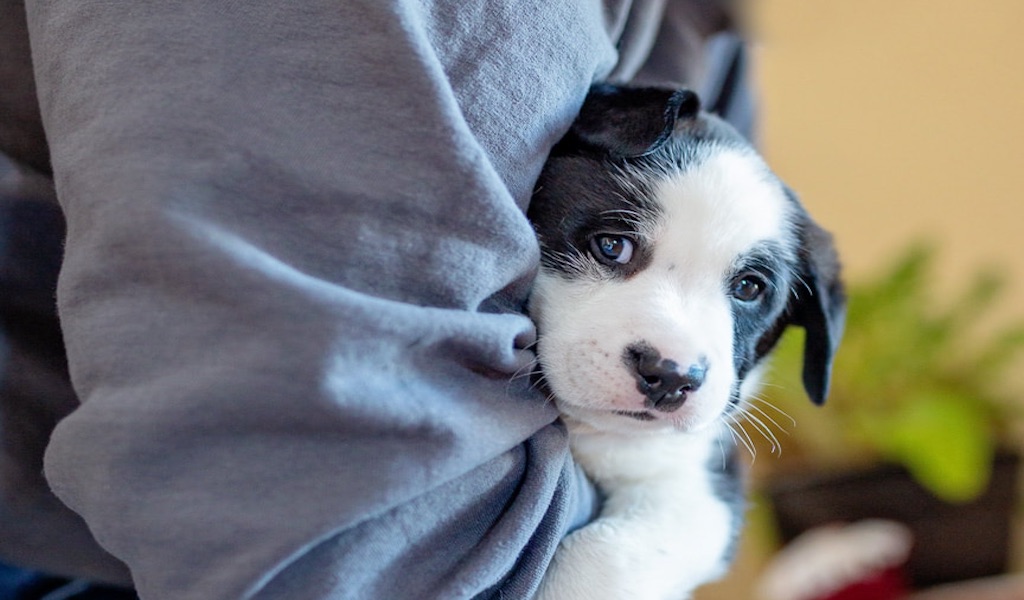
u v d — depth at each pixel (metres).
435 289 0.75
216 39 0.73
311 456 0.68
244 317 0.66
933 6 2.44
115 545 0.69
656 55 1.39
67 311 0.72
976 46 2.46
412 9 0.77
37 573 0.98
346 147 0.72
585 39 0.93
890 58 2.50
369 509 0.68
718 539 1.19
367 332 0.67
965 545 2.30
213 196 0.69
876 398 2.33
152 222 0.67
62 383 0.89
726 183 1.13
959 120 2.53
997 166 2.54
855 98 2.56
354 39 0.74
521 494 0.82
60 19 0.77
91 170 0.70
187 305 0.67
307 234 0.71
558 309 1.06
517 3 0.86
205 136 0.70
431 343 0.73
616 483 1.21
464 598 0.76
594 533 1.09
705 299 1.10
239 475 0.67
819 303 1.30
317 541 0.67
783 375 2.03
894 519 2.27
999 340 2.42
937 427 2.22
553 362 1.02
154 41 0.73
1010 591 2.33
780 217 1.20
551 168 1.10
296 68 0.73
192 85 0.71
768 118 2.60
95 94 0.73
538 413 0.87
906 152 2.59
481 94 0.83
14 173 0.88
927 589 2.34
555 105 0.89
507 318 0.82
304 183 0.71
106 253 0.68
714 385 1.04
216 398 0.65
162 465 0.67
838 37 2.49
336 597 0.70
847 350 2.34
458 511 0.78
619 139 1.01
